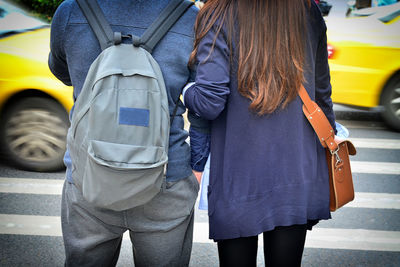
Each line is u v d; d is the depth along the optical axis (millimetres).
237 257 1723
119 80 1434
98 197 1442
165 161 1462
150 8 1555
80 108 1457
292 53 1543
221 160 1678
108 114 1403
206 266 3006
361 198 4020
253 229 1619
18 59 4172
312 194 1734
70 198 1636
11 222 3482
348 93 5508
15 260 2992
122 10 1542
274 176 1614
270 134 1592
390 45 5355
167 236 1674
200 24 1581
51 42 1618
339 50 5410
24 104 4246
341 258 3100
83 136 1440
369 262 3061
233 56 1562
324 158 1801
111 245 1729
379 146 5312
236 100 1589
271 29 1522
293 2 1550
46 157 4348
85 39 1541
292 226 1703
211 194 1699
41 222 3500
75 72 1577
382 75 5441
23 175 4336
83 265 1690
